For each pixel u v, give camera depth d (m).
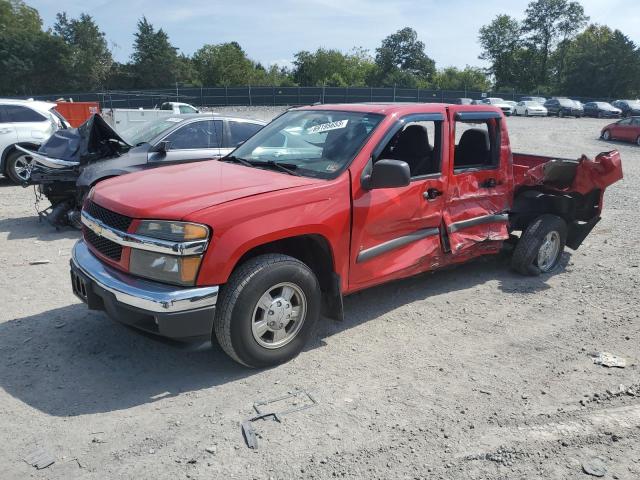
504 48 96.62
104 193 3.92
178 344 3.74
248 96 55.88
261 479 2.80
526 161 6.96
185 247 3.34
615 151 5.95
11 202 9.85
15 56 70.50
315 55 90.38
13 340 4.25
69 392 3.55
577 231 6.42
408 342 4.41
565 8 91.19
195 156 8.00
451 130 4.91
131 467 2.86
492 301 5.34
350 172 4.11
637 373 4.00
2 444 3.01
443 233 4.95
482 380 3.84
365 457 2.99
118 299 3.48
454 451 3.06
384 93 57.19
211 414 3.34
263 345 3.78
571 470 2.95
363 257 4.27
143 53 76.12
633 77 74.69
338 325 4.69
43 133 11.59
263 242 3.62
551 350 4.34
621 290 5.71
